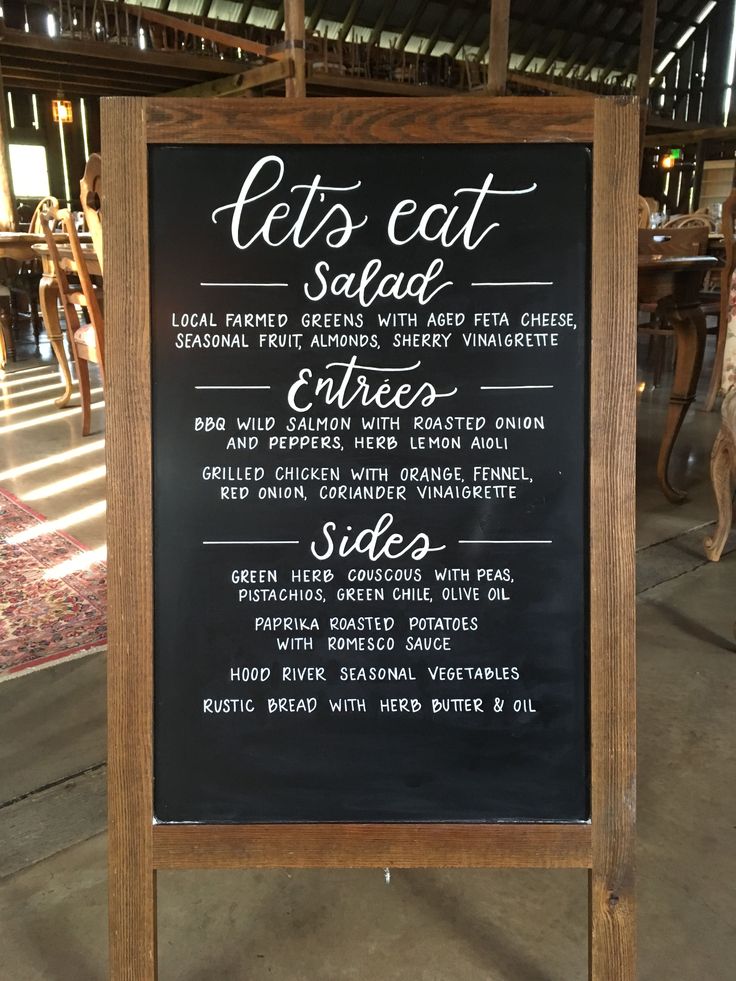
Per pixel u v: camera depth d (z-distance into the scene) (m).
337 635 1.03
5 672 1.83
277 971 1.11
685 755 1.55
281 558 1.02
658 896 1.22
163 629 1.01
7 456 3.50
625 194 0.95
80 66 9.19
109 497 0.98
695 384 2.77
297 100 0.95
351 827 1.01
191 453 1.00
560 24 14.16
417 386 1.01
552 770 1.02
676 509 2.86
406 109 0.95
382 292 0.99
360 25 12.59
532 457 1.01
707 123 15.34
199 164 0.96
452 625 1.03
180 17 10.66
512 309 0.99
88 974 1.10
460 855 1.01
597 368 0.97
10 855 1.30
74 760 1.53
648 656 1.91
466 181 0.97
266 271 0.98
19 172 12.09
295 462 1.01
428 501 1.02
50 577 2.32
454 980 1.09
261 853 1.01
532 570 1.02
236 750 1.02
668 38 15.48
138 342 0.97
